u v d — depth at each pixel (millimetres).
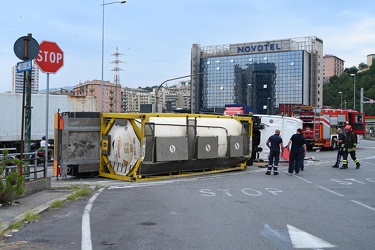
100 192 11781
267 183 13914
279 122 21531
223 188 12656
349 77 98562
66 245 6270
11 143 23500
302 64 122625
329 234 6973
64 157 14906
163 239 6617
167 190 12227
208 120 16672
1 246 6195
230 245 6270
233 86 129125
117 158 15055
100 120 15664
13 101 23078
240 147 17578
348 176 16094
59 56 12680
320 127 31016
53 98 25297
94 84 105938
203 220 8047
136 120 14531
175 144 14914
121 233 7004
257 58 128000
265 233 7023
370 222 7938
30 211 8414
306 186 13195
